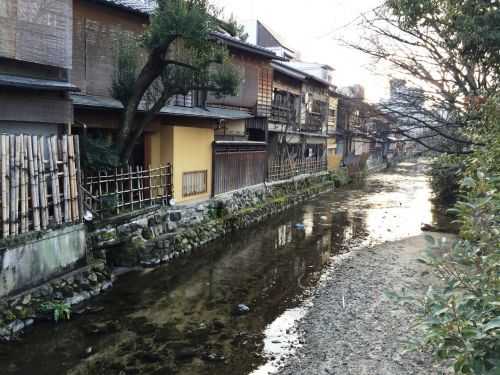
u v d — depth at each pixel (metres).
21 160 7.98
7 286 7.71
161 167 13.98
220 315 9.42
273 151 26.59
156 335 8.32
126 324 8.70
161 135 14.80
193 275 12.12
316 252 15.09
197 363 7.36
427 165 35.28
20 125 9.20
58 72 9.91
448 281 4.12
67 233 9.25
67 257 9.30
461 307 3.49
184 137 15.41
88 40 13.36
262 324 9.00
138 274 11.71
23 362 7.05
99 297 9.90
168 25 10.14
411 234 18.03
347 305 9.79
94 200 11.10
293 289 11.24
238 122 22.73
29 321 8.02
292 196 25.42
